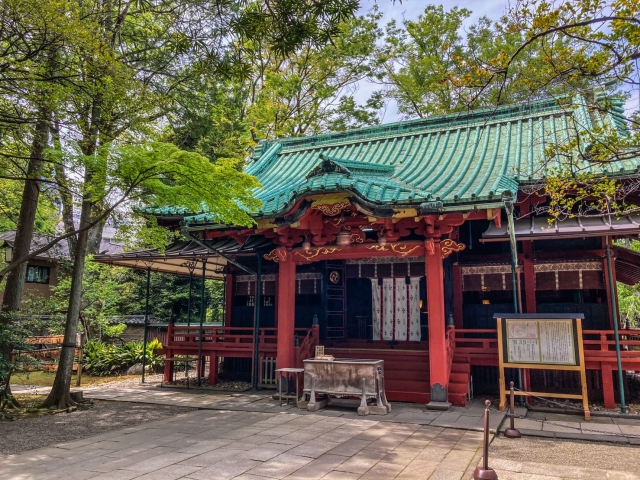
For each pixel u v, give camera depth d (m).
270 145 18.12
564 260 11.56
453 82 6.46
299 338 12.98
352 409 10.22
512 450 7.16
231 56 9.00
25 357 11.09
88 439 7.84
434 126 15.52
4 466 6.34
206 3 10.50
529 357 9.65
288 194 10.98
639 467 6.30
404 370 11.66
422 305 13.60
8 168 11.56
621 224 9.95
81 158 8.99
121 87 10.30
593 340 10.53
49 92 9.55
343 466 6.27
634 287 23.64
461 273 12.53
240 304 15.97
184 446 7.29
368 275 13.73
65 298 20.61
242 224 10.44
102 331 22.20
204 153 23.33
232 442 7.52
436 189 10.59
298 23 7.55
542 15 5.27
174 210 12.32
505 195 8.96
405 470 6.11
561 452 7.06
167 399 11.83
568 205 6.80
